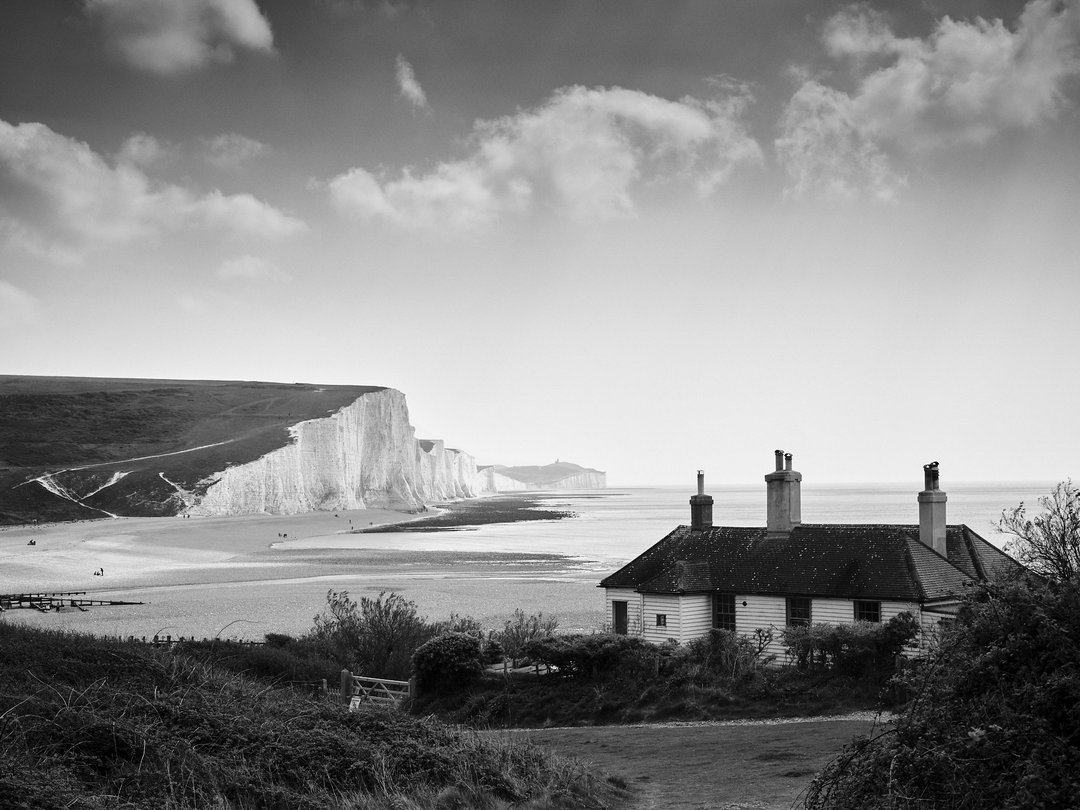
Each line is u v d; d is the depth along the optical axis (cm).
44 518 14112
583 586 7556
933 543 3447
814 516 17388
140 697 1410
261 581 8188
